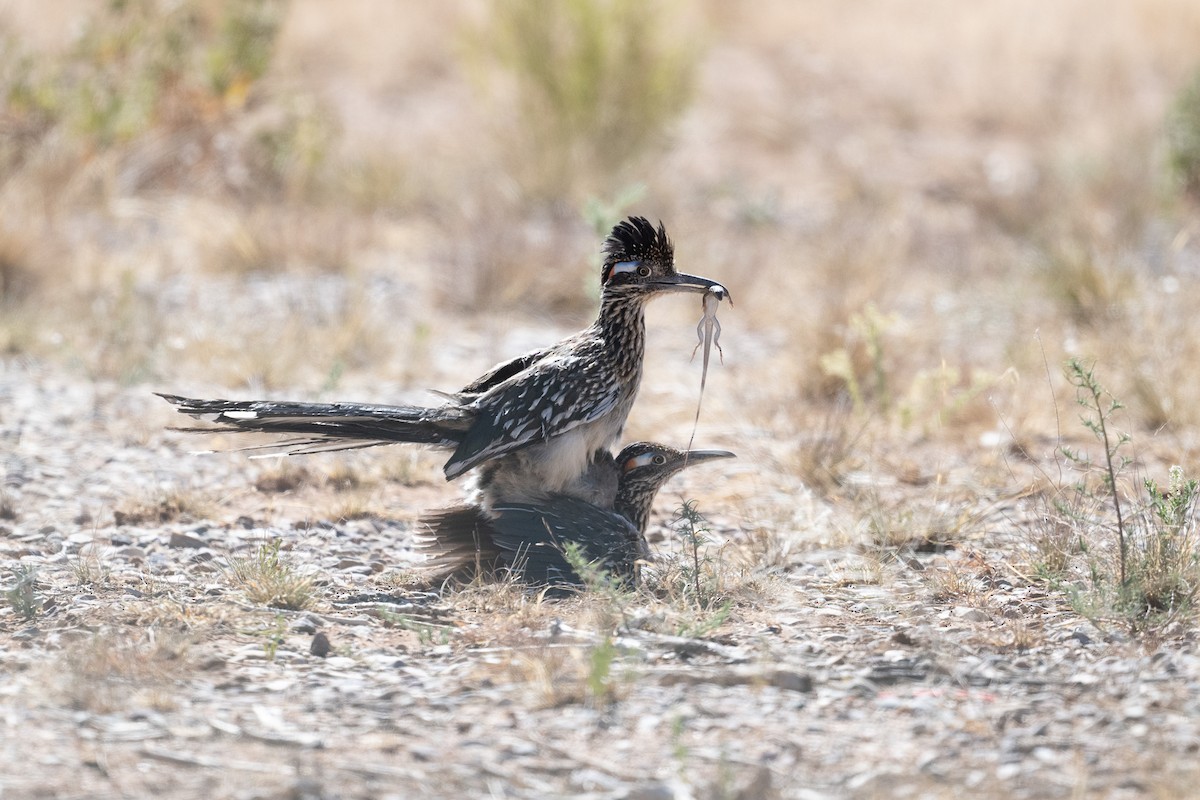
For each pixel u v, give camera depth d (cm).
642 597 909
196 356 1528
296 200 2253
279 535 1048
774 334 1744
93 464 1208
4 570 947
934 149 2862
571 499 984
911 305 1812
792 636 835
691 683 752
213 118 2316
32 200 1989
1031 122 3028
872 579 951
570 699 729
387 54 3316
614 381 998
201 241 1972
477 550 962
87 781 632
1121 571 873
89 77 2295
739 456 1273
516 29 2523
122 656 772
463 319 1780
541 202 2347
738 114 2998
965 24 3675
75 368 1480
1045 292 1797
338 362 1405
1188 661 770
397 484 1203
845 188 2541
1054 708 721
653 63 2517
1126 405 1367
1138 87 3250
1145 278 1778
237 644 810
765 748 678
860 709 724
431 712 717
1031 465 1233
